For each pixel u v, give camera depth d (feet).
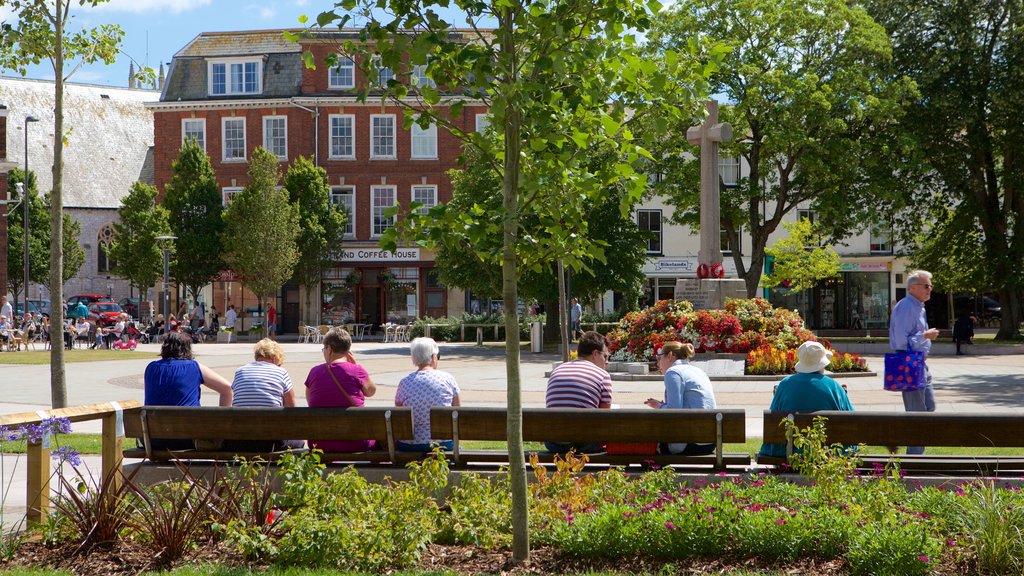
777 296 183.73
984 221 139.33
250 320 183.01
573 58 18.86
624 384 68.49
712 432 24.90
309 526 20.01
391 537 20.08
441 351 125.80
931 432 24.02
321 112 181.98
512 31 19.38
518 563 19.63
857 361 74.18
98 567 19.72
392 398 61.98
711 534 19.53
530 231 21.63
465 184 130.41
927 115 135.85
